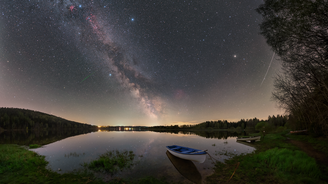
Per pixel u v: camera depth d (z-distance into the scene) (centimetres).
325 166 983
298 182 812
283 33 1592
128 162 1428
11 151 1593
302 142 1897
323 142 1653
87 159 1546
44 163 1361
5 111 15225
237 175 1021
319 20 1305
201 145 2527
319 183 779
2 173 1015
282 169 992
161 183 965
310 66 1733
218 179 1006
